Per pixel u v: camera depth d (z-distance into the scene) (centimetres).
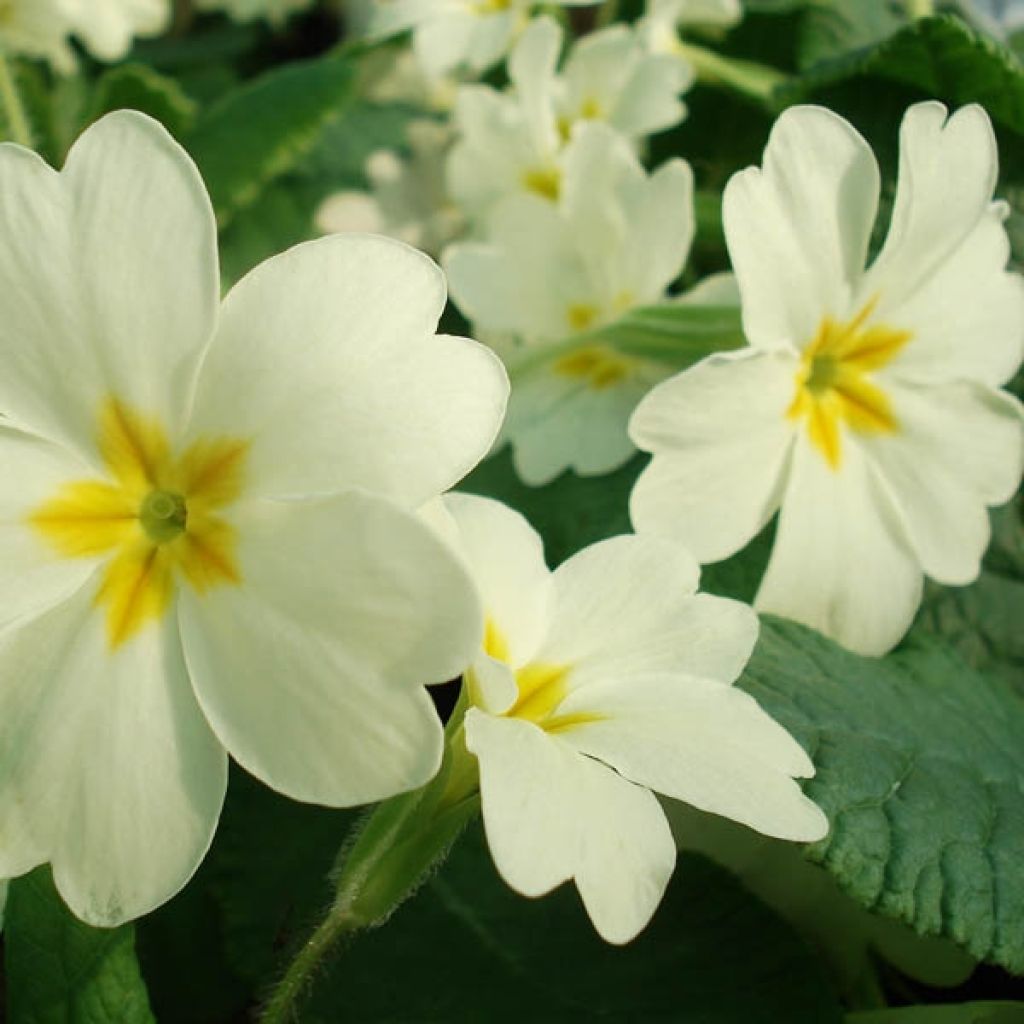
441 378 8
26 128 13
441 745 7
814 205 10
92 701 8
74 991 8
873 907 8
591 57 14
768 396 10
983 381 10
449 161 14
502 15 15
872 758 9
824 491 10
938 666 11
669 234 12
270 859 11
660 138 16
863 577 10
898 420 10
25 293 8
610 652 8
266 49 22
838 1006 10
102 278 8
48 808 8
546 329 12
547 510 12
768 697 9
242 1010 11
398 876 8
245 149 15
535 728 8
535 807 7
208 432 8
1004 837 9
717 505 10
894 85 12
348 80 15
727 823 10
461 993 10
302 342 8
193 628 8
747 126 15
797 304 10
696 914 10
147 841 7
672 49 15
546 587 8
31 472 8
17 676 8
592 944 10
